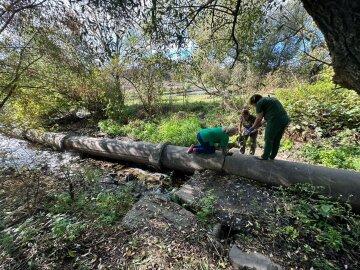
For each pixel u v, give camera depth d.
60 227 3.51
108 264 3.10
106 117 11.02
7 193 5.11
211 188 4.73
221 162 5.09
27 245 3.42
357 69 1.79
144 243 3.39
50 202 4.61
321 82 8.36
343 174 4.04
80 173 6.12
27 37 6.25
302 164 4.45
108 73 9.73
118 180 5.95
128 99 11.46
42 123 9.73
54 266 3.08
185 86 11.90
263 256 3.13
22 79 7.11
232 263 3.07
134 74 10.09
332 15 1.72
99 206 4.30
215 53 6.38
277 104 4.26
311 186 4.04
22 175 6.12
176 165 5.80
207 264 3.05
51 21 4.57
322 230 3.49
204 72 10.65
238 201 4.27
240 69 10.73
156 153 5.99
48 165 7.02
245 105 8.95
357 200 3.81
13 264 3.13
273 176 4.51
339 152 5.26
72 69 8.95
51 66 8.54
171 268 2.98
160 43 3.46
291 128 6.54
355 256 3.16
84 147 7.45
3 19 4.20
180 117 9.80
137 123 9.68
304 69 9.21
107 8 2.59
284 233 3.46
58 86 9.44
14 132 9.27
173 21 3.21
